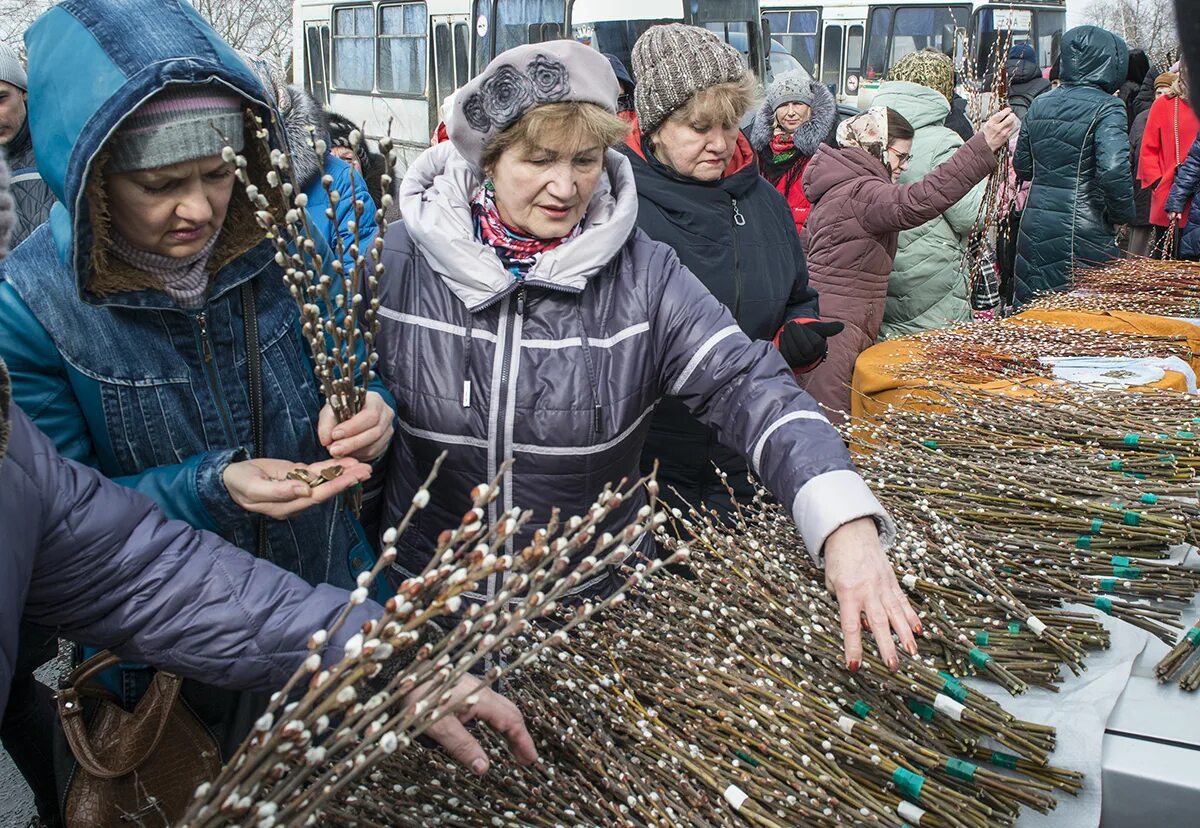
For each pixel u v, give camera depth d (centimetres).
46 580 126
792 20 1219
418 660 112
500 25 931
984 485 219
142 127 133
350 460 153
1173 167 619
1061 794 142
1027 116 562
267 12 1631
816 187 377
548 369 180
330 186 143
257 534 165
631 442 189
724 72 248
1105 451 241
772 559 187
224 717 168
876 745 146
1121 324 384
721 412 180
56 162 137
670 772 145
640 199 261
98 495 128
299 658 135
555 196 173
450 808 140
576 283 176
